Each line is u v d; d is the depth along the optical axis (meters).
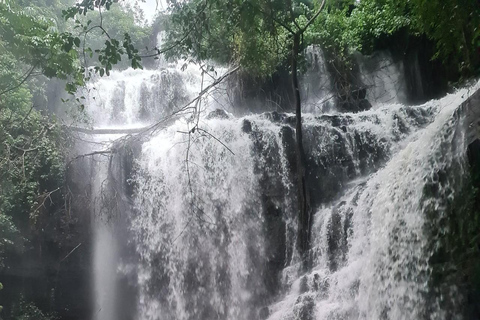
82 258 18.56
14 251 17.75
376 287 13.24
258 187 18.14
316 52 24.77
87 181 19.17
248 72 19.20
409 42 23.14
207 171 18.66
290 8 15.94
